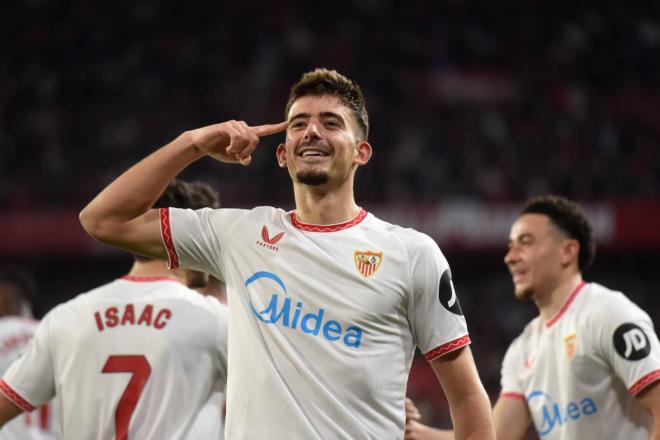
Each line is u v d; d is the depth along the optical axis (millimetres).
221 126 10852
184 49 69938
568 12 75562
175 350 12766
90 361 12766
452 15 74500
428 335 10695
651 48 73312
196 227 11156
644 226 57875
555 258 15500
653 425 13594
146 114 65375
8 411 13055
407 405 13680
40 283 61719
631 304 14523
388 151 62125
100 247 56875
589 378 14469
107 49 69938
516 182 60469
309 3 73188
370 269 10484
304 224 10914
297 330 10289
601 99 69812
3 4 71375
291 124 11031
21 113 64812
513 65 71812
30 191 58531
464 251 58094
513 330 58625
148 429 12562
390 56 70875
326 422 9992
